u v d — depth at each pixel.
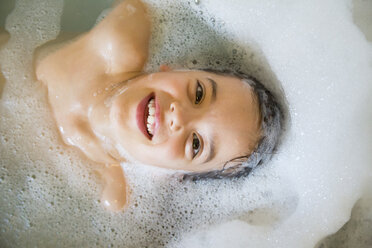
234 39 1.47
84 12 1.43
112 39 1.37
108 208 1.44
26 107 1.37
